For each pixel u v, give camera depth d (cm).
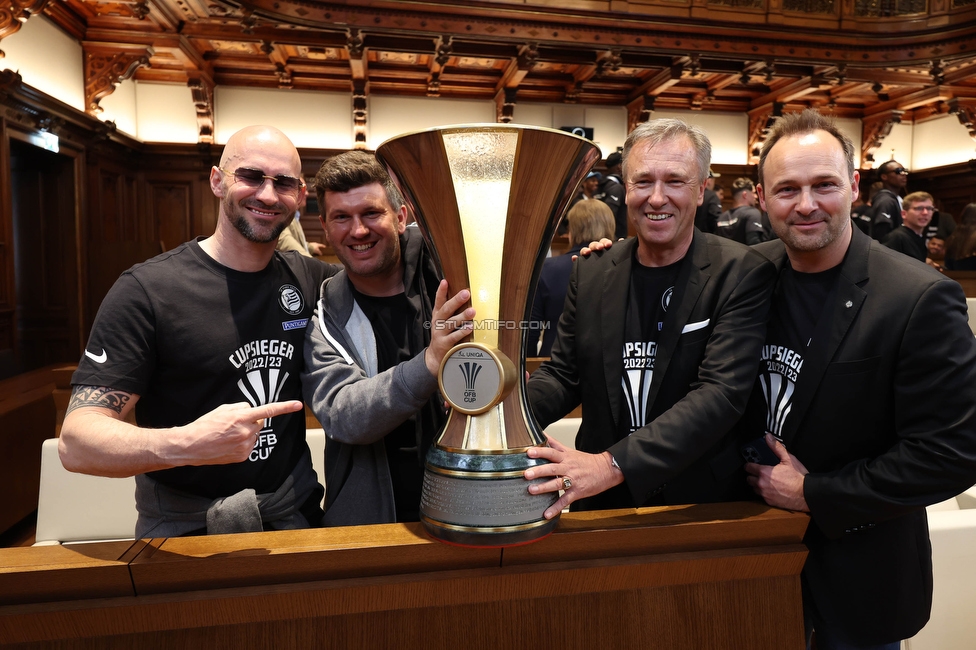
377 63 779
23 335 598
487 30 657
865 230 512
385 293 136
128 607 81
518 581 90
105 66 628
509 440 82
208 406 123
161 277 119
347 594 85
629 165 127
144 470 95
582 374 139
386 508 124
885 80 788
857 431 113
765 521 98
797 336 119
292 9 606
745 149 955
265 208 119
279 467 127
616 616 93
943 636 155
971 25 708
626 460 98
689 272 127
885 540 114
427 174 78
